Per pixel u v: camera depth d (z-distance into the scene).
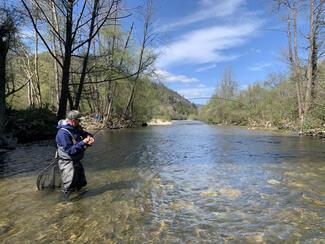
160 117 69.94
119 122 36.59
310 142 16.95
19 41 16.70
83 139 6.59
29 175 7.86
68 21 9.59
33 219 4.86
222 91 63.44
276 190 6.55
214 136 22.86
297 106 30.20
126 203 5.68
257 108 45.91
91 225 4.63
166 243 4.04
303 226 4.57
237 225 4.62
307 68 26.28
